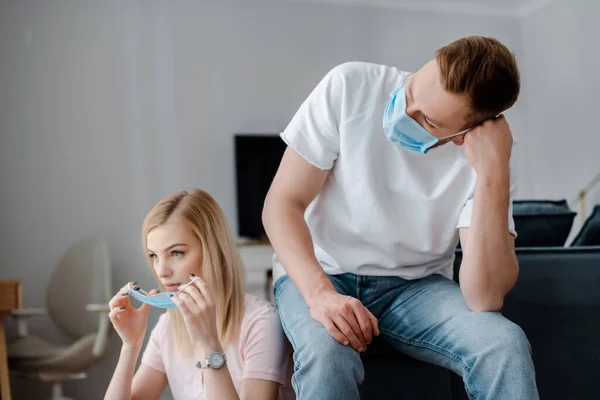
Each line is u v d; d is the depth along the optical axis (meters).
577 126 4.73
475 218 1.16
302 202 1.25
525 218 1.91
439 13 5.12
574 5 4.72
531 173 5.29
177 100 4.45
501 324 1.07
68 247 4.14
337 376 1.01
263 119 4.63
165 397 3.64
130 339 1.35
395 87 1.26
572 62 4.76
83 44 4.29
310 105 1.28
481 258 1.14
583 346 1.50
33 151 4.13
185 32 4.51
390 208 1.26
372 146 1.24
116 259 4.22
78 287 3.76
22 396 3.83
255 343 1.29
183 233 1.31
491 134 1.15
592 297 1.51
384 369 1.31
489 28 5.28
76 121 4.23
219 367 1.16
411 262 1.29
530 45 5.29
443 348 1.14
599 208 2.01
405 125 1.14
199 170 4.46
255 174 4.51
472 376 1.05
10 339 3.48
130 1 4.40
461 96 1.07
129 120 4.34
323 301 1.10
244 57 4.63
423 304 1.23
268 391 1.25
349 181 1.25
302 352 1.05
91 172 4.23
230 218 4.50
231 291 1.33
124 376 1.33
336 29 4.86
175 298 1.19
